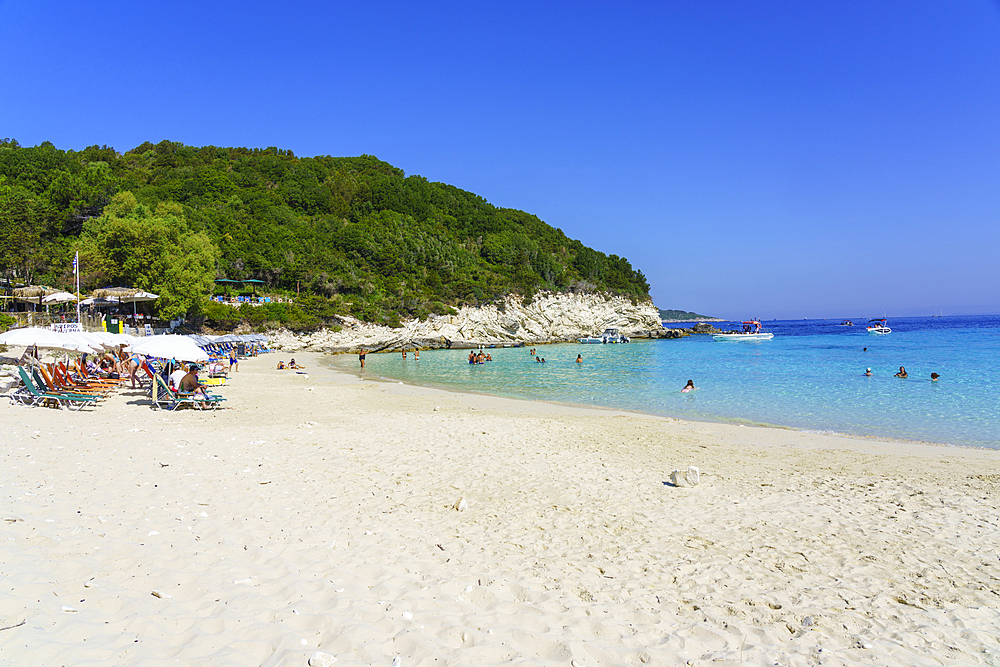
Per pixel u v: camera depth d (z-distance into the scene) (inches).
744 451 555.5
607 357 2267.5
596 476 436.5
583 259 5374.0
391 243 4377.5
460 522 313.6
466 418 735.7
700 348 2817.4
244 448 480.4
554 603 214.8
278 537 264.2
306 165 5703.7
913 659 183.5
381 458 474.0
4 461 362.3
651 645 186.2
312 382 1295.5
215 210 3823.8
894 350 2294.5
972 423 745.6
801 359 1910.7
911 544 293.6
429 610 201.0
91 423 562.9
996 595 233.8
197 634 171.9
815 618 211.0
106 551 226.1
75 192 2881.4
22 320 1486.2
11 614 167.2
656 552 277.3
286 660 160.2
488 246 5054.1
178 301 2080.5
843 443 606.9
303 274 3447.3
